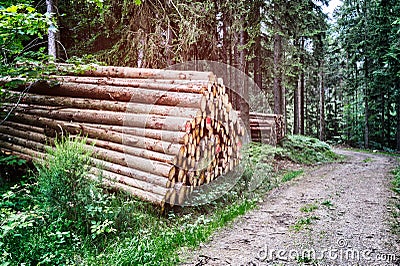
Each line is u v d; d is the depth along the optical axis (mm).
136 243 3688
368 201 5969
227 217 5066
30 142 6684
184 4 9297
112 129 5645
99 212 4094
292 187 7383
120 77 6172
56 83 6465
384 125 20547
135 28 9648
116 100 5809
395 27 15047
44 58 6066
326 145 14719
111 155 5539
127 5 9234
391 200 6000
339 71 26125
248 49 11297
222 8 11070
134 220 4402
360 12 20188
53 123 6336
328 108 27656
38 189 4379
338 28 21969
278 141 12812
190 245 3988
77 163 4066
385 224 4660
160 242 3887
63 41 11047
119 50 9695
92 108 6039
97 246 3727
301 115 21688
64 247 3555
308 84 22938
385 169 10023
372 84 18469
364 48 19359
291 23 12641
